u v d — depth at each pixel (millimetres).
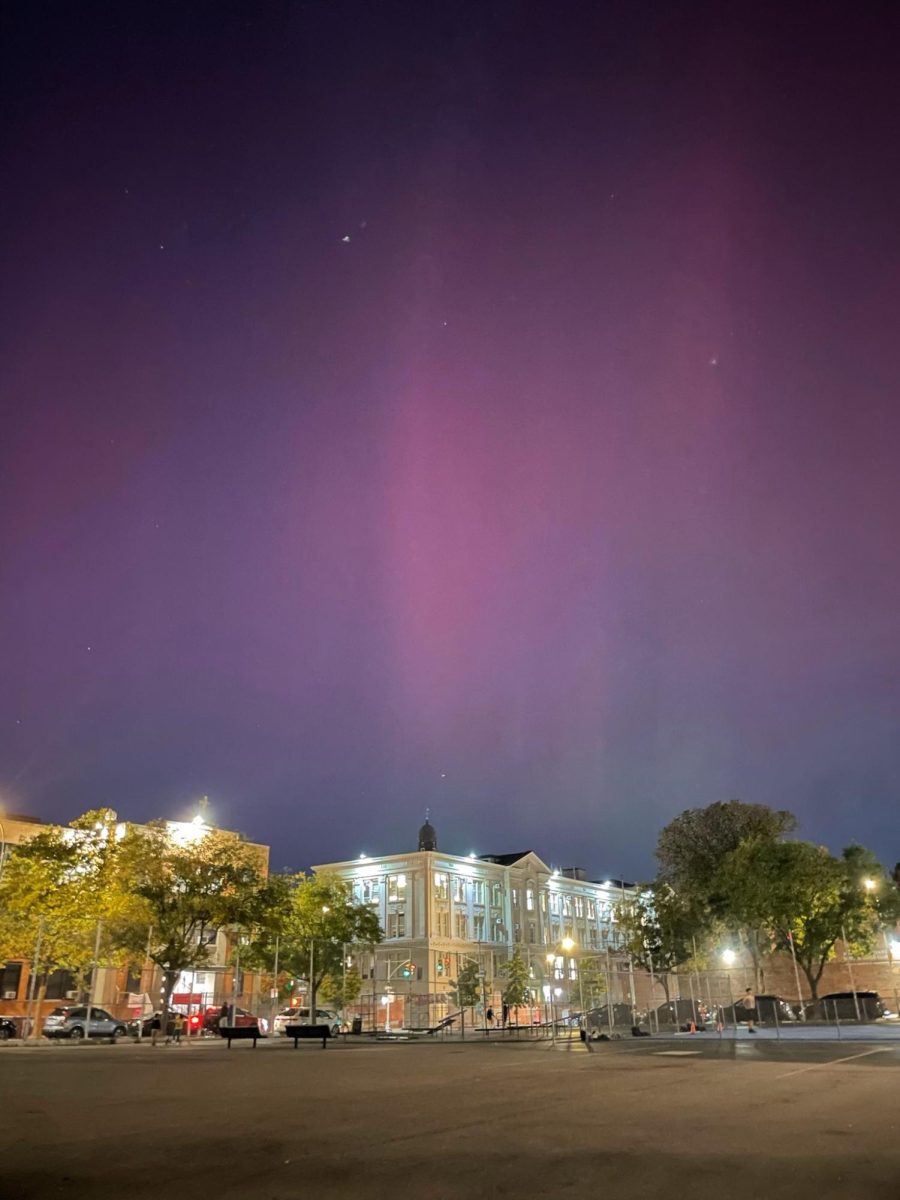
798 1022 49219
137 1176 8453
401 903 102938
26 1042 43969
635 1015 43969
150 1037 49406
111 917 50094
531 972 102375
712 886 64750
